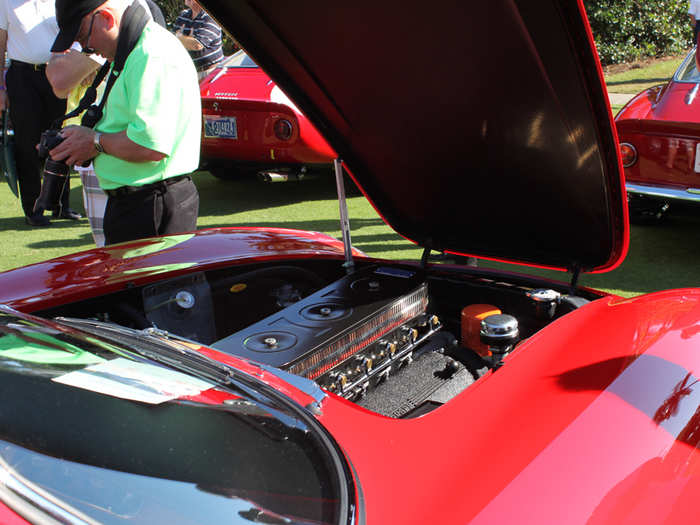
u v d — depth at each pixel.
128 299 2.15
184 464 1.07
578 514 1.08
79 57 3.58
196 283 2.26
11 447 1.01
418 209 2.43
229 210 5.79
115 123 2.77
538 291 2.06
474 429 1.31
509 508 1.09
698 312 1.79
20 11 4.84
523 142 1.89
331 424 1.29
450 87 1.85
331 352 1.73
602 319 1.81
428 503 1.11
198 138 2.97
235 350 1.70
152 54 2.67
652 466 1.20
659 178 4.17
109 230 2.95
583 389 1.41
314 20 1.80
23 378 1.17
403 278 2.18
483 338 1.68
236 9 1.83
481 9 1.54
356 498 1.08
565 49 1.51
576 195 1.93
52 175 2.83
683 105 4.09
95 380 1.22
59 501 0.95
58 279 2.15
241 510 1.00
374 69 1.90
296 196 6.21
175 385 1.27
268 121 5.37
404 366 1.96
